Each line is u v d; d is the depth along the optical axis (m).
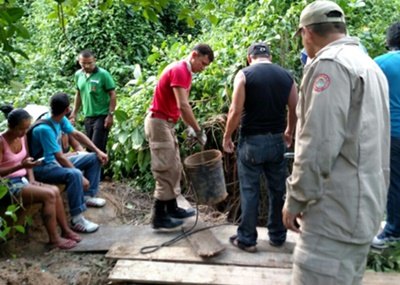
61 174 3.69
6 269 3.14
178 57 5.41
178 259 3.21
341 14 1.95
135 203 4.65
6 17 1.80
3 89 6.29
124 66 7.95
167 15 9.68
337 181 1.83
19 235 3.60
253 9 5.39
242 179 3.26
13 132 3.41
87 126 5.27
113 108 5.14
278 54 4.68
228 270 3.05
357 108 1.80
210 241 3.40
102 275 3.17
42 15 9.25
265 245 3.42
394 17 5.59
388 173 1.98
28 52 8.55
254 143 3.13
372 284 2.86
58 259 3.36
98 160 4.38
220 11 6.26
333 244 1.86
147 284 2.98
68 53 8.31
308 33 1.98
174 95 3.48
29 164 3.29
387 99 1.96
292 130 3.33
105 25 8.41
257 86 3.02
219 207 4.59
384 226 3.43
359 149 1.81
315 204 1.88
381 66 3.15
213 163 3.41
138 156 4.96
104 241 3.59
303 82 1.88
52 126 3.80
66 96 3.80
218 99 4.75
